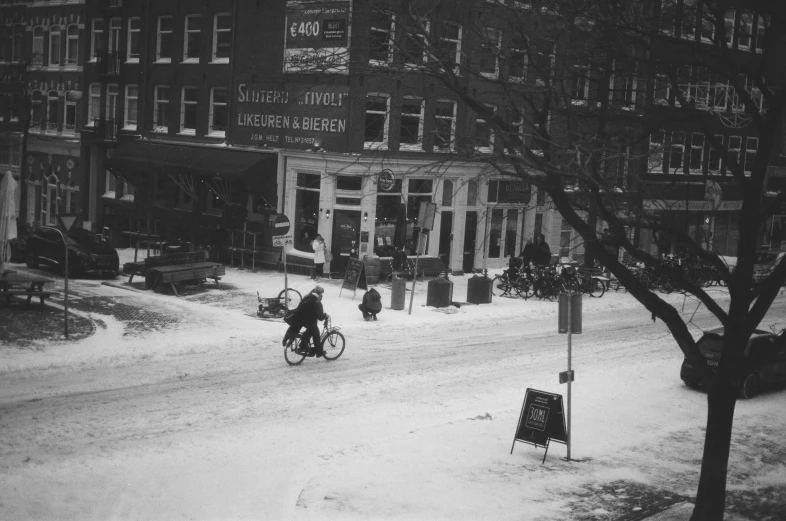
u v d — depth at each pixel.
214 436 15.67
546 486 13.91
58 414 16.45
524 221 41.94
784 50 15.38
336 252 36.19
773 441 17.53
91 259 33.78
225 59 40.31
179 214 41.19
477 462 14.96
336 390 19.45
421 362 22.62
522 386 20.73
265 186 37.31
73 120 51.81
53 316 25.14
